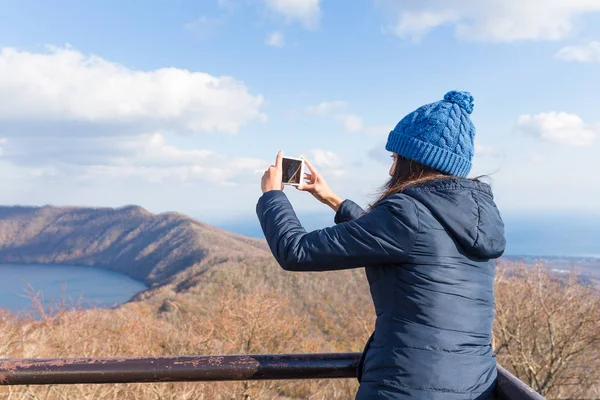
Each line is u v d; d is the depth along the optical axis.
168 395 9.47
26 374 1.39
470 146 1.31
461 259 1.20
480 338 1.22
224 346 13.68
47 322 10.54
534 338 12.38
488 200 1.26
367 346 1.31
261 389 11.27
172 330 14.27
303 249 1.23
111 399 8.79
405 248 1.18
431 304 1.17
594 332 11.29
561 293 12.30
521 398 1.13
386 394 1.17
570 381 12.25
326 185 1.76
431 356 1.15
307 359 1.48
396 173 1.38
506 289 12.44
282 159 1.59
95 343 11.66
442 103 1.33
